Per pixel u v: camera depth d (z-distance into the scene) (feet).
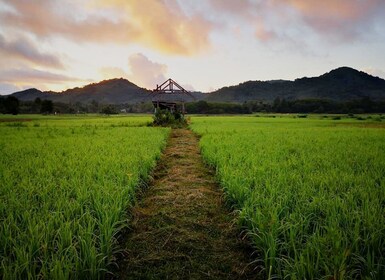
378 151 35.01
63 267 10.01
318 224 13.12
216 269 11.65
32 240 10.96
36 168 24.52
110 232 12.00
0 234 11.59
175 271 11.44
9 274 9.20
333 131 75.82
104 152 33.86
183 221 16.14
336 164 26.73
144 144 42.39
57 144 43.21
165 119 106.93
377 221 12.53
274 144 43.39
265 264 10.96
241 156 30.86
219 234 14.74
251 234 13.32
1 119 182.50
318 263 9.93
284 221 13.65
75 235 12.26
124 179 21.06
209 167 30.83
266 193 18.04
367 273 9.81
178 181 24.98
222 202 19.47
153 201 19.51
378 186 18.61
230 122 135.64
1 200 15.62
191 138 64.59
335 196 16.34
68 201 16.05
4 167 24.95
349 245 11.14
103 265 10.91
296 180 20.45
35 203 15.78
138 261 12.14
